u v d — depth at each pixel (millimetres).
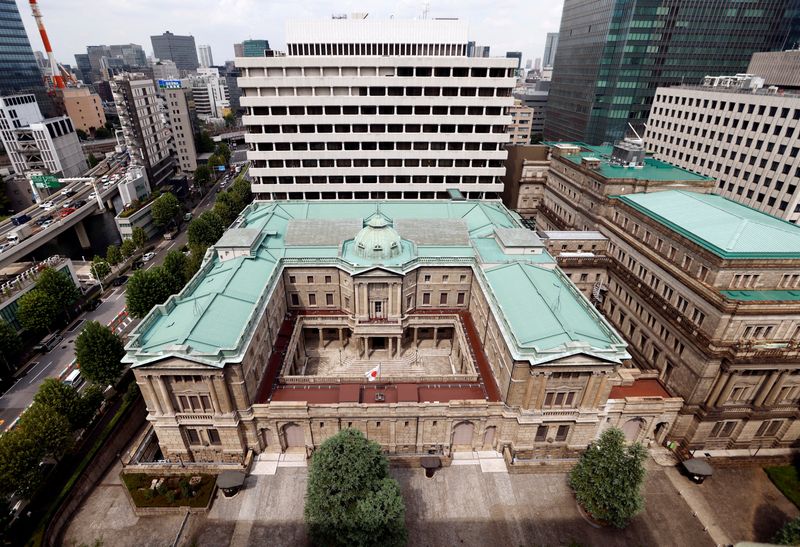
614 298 81750
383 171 104750
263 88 97125
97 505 54281
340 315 76938
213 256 74938
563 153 109938
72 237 139000
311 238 79500
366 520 44250
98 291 105188
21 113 154375
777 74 120688
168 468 56500
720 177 112688
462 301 79562
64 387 57688
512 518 53000
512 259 72000
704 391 58312
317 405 56188
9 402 70688
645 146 142750
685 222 68312
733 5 145875
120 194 146125
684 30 150750
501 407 57344
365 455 48469
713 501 55531
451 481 57188
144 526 51812
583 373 53594
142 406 67875
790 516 53844
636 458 50062
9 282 87625
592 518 52750
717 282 58406
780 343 54312
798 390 57875
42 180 124250
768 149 97312
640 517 53344
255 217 89438
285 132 100812
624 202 82125
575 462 58000
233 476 54750
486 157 104562
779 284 58625
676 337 63219
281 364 65375
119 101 154375
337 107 98500
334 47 102875
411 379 62688
